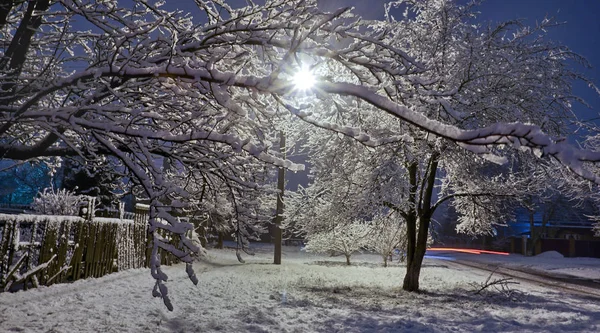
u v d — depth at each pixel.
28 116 4.38
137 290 10.60
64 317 7.32
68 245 10.61
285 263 24.17
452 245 62.59
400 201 13.50
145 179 4.09
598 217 22.98
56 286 9.87
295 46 3.58
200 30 4.44
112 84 4.81
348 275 18.86
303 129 13.43
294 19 4.40
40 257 9.52
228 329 7.59
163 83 4.73
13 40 5.10
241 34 4.59
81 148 5.00
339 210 14.72
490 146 2.91
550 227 54.81
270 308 9.84
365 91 3.10
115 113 4.99
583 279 23.14
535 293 15.03
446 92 4.24
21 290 8.89
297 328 8.12
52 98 5.76
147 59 4.72
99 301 8.88
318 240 26.45
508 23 13.98
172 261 17.88
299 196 16.45
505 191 14.11
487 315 10.34
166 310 8.65
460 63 12.48
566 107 13.98
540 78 13.62
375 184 13.10
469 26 13.80
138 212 15.05
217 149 5.12
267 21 4.39
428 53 12.39
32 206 15.20
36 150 4.96
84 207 11.58
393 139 3.83
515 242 54.25
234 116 4.91
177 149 4.95
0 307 7.50
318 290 13.48
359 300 12.03
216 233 34.62
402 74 4.30
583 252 49.50
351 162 13.17
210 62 3.75
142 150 4.27
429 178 14.66
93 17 4.71
